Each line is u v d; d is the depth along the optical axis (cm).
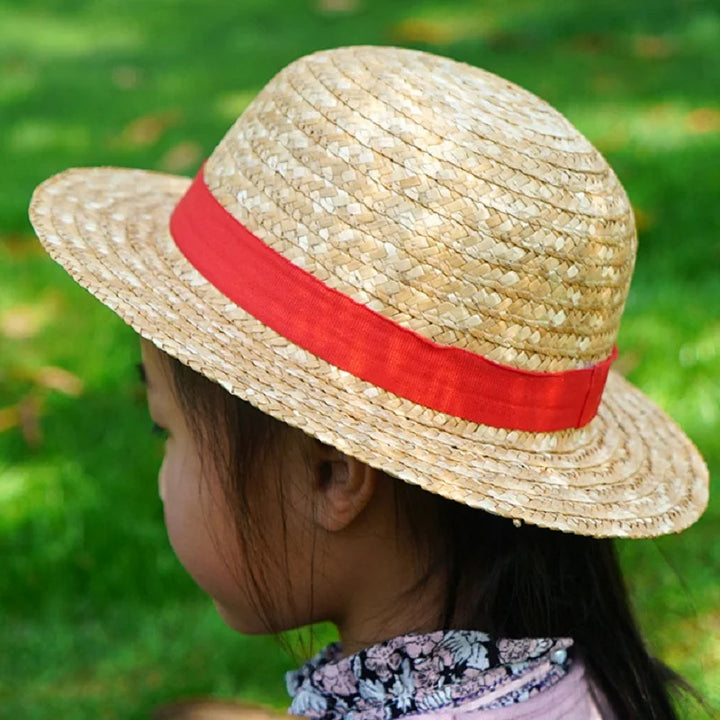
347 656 205
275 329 189
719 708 302
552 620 200
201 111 756
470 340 186
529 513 180
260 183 196
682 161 565
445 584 196
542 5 925
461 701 187
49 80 867
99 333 481
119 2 1131
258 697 335
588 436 213
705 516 372
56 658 354
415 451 180
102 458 413
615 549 214
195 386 197
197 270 202
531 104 203
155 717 211
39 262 539
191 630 360
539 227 187
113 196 242
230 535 199
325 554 197
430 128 188
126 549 379
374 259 184
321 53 212
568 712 191
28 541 382
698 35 796
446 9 949
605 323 203
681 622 338
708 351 429
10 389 450
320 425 177
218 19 1032
